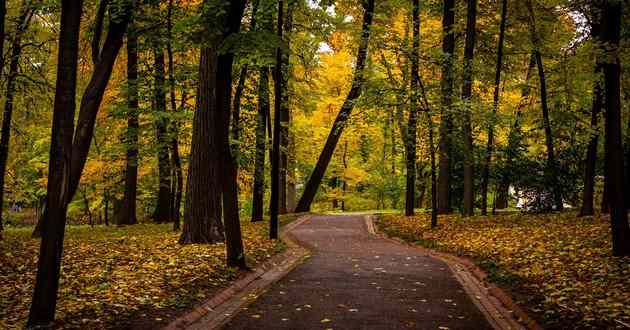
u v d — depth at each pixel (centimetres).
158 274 1077
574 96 2095
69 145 719
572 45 1867
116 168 2762
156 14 1418
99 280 1028
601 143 2322
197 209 1611
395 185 4447
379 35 2075
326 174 4612
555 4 1898
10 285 1023
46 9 1770
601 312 773
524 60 2772
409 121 2195
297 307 870
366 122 2127
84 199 3209
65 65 708
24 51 2003
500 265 1248
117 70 2414
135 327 711
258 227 2250
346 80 3431
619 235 1170
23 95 1998
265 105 2292
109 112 2016
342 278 1149
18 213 4753
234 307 879
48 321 711
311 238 2050
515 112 2627
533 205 2341
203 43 1098
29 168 3127
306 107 2733
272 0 1290
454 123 2100
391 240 2023
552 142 2284
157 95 2030
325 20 2195
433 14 2561
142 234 1948
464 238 1744
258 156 2442
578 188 2388
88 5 1578
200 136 1622
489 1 2417
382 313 827
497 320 793
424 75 2506
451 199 2766
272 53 1161
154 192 3438
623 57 1262
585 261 1161
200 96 1631
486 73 2395
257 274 1200
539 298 895
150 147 2200
